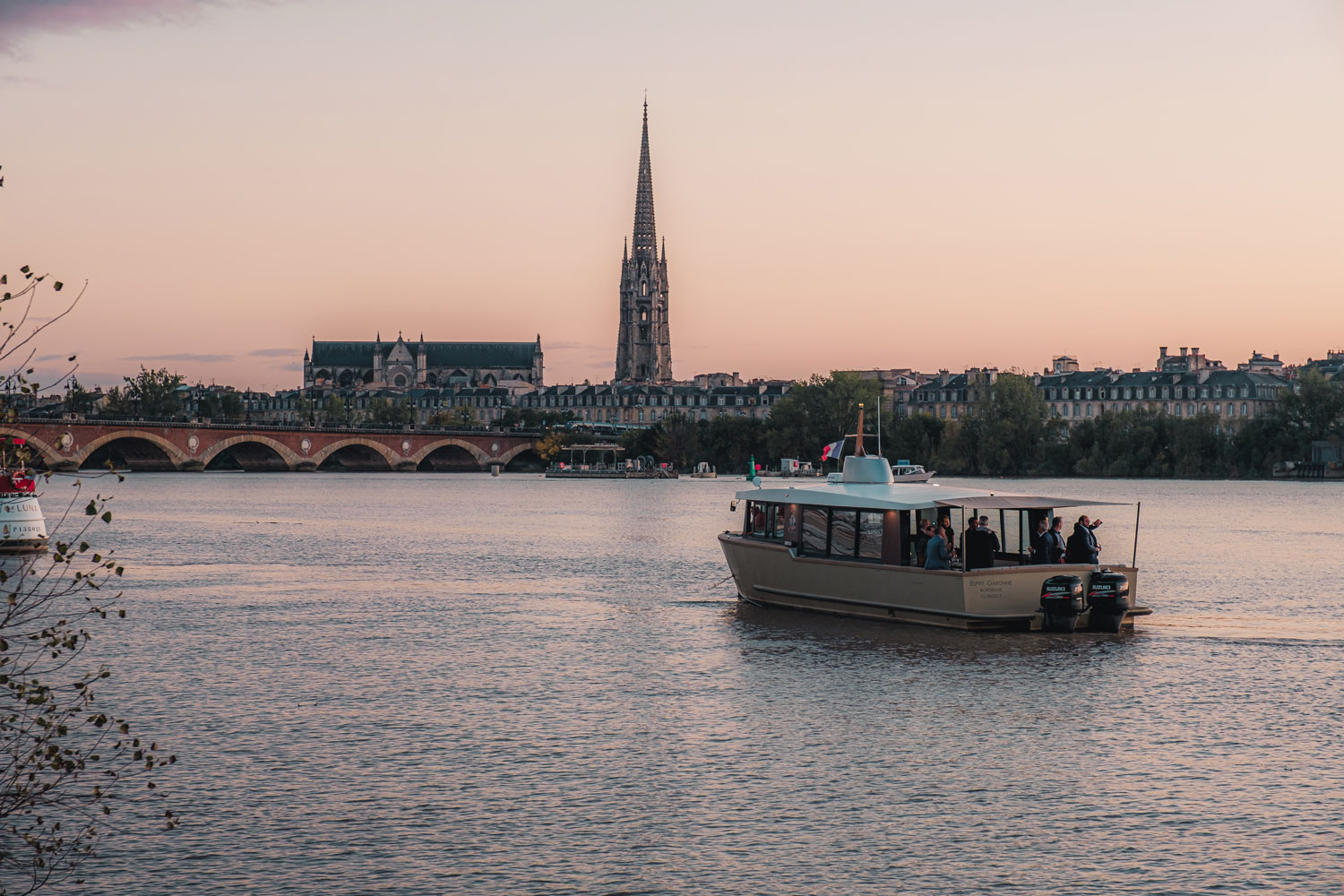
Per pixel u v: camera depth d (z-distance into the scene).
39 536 90.31
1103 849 27.83
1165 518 128.50
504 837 28.52
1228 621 56.50
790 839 28.47
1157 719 38.44
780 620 55.62
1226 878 26.30
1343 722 38.12
